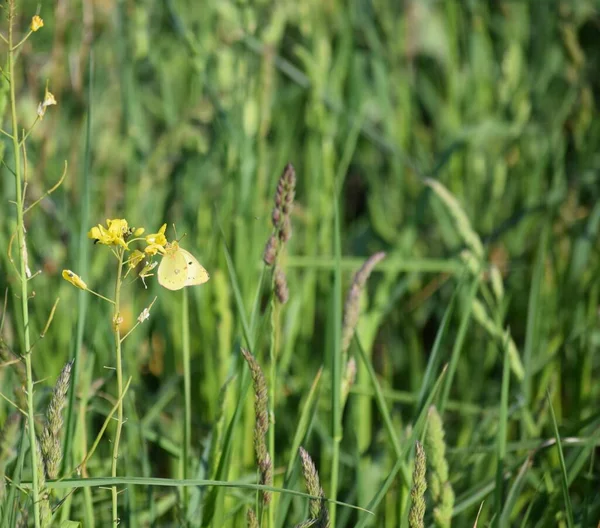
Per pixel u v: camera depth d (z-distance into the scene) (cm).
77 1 234
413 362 209
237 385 184
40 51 235
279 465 192
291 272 209
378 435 192
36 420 176
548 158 245
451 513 170
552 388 196
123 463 183
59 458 163
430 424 169
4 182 204
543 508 183
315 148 236
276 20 210
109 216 215
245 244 201
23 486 166
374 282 235
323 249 213
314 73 222
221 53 211
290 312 197
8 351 169
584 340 200
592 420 183
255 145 206
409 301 226
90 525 172
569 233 228
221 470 171
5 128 204
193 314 206
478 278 182
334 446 173
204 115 234
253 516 164
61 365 197
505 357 174
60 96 233
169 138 225
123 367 196
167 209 228
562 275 209
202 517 175
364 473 189
